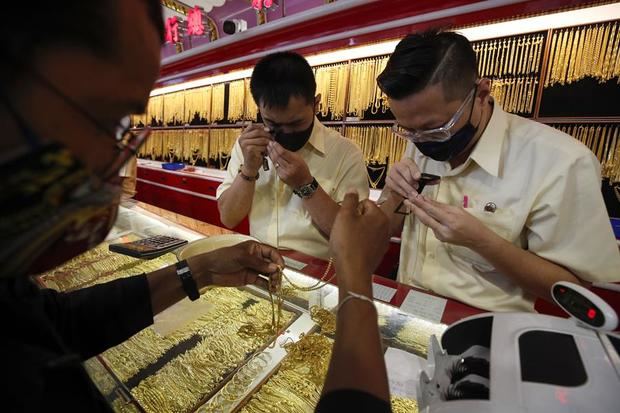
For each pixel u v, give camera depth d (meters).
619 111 1.71
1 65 0.21
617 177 1.75
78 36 0.23
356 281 0.42
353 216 0.49
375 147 2.60
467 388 0.41
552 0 1.64
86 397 0.35
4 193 0.23
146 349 0.73
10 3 0.20
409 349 0.71
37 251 0.31
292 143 1.31
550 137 0.89
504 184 0.95
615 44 1.68
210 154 4.27
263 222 1.50
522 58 1.95
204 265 0.75
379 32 2.25
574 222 0.83
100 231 0.40
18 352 0.30
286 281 1.01
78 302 0.57
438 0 1.91
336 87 2.74
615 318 0.42
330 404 0.32
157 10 0.31
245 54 3.20
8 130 0.23
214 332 0.79
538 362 0.40
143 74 0.29
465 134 0.91
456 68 0.78
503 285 0.99
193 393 0.61
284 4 2.98
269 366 0.68
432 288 1.10
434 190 1.13
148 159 5.43
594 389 0.35
